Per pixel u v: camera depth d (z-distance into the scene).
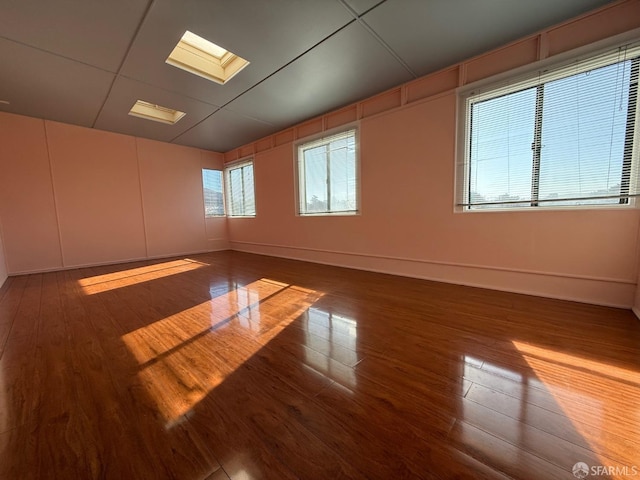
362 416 1.13
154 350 1.74
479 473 0.86
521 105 2.55
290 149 4.96
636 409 1.12
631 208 2.11
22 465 0.94
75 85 3.17
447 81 2.97
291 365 1.53
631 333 1.78
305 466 0.90
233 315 2.33
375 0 2.01
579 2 2.06
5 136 4.02
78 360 1.63
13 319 2.31
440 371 1.43
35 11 2.02
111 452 0.98
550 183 2.44
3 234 4.01
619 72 2.08
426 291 2.86
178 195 5.98
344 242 4.25
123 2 1.98
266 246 5.81
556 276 2.46
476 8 2.10
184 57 2.90
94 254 4.86
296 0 1.99
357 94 3.60
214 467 0.91
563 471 0.86
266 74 3.02
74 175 4.63
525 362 1.49
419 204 3.30
